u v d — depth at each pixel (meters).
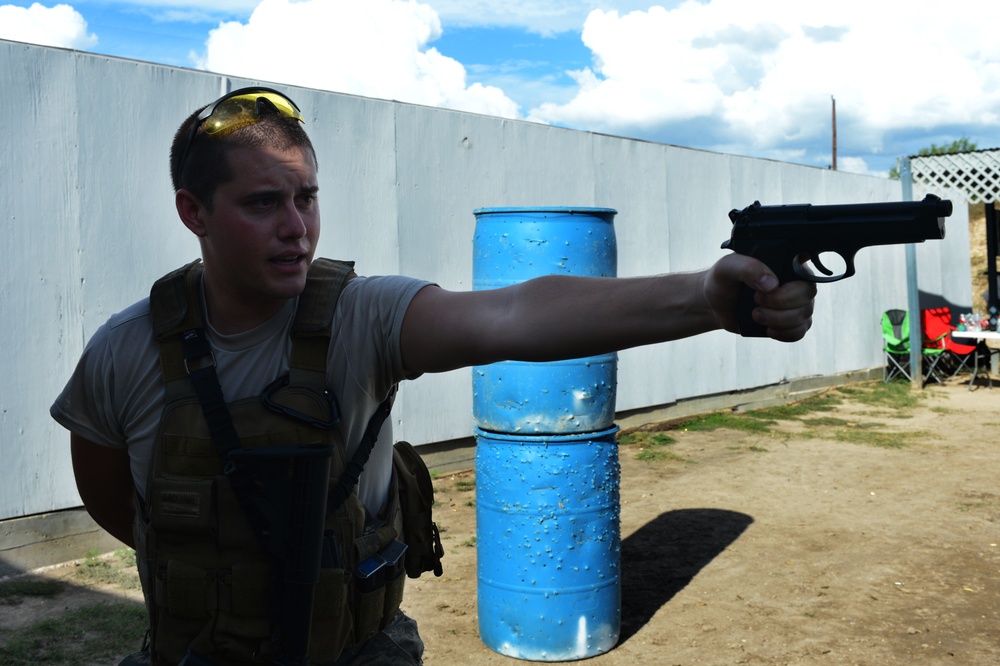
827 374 13.51
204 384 1.43
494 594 4.32
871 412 11.99
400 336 1.43
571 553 4.21
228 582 1.41
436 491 7.51
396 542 1.61
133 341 1.48
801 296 1.16
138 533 1.54
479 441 4.38
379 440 1.58
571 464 4.18
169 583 1.42
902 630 4.70
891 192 15.08
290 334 1.44
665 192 10.35
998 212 16.38
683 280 1.23
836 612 4.96
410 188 7.61
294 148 1.40
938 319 14.77
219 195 1.37
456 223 8.01
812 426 10.94
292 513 1.39
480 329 1.35
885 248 14.88
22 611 4.73
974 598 5.18
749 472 8.49
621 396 9.91
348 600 1.49
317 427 1.43
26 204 5.38
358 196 7.21
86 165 5.64
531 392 4.13
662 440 9.81
